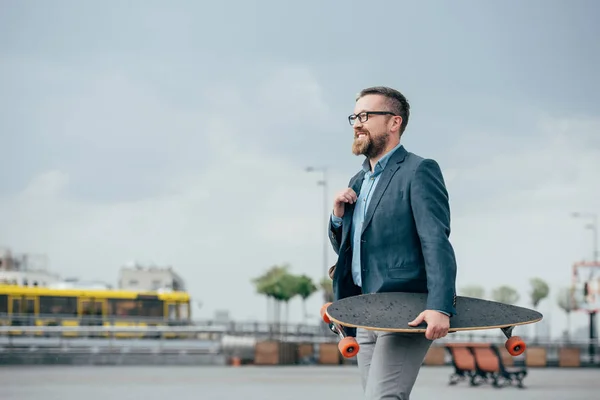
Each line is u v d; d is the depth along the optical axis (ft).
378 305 13.92
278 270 212.84
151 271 254.47
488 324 13.66
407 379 14.12
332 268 15.76
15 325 144.36
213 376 78.64
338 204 15.28
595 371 109.70
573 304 202.08
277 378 75.36
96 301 155.12
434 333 13.34
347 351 14.73
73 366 106.22
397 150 15.05
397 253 14.52
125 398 49.73
